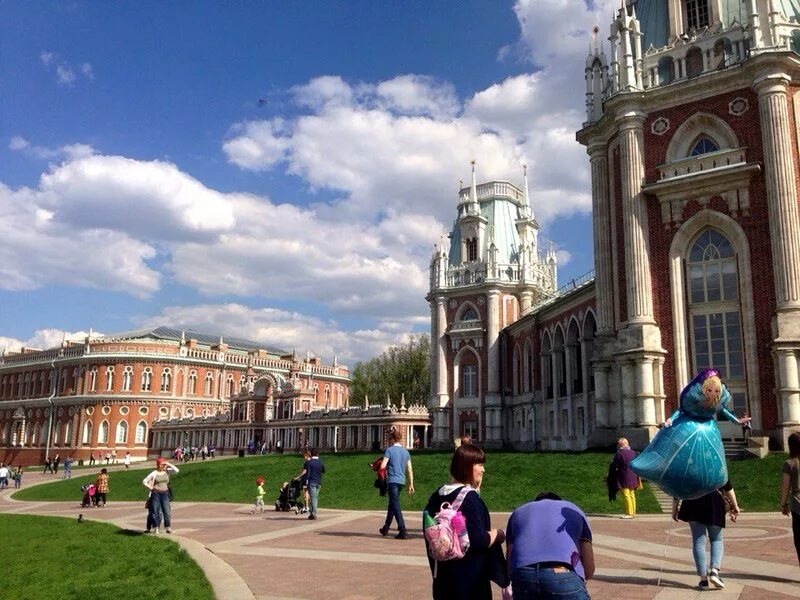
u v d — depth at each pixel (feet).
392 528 59.00
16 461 359.05
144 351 330.75
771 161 101.14
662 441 31.42
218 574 37.83
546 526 18.39
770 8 106.42
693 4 120.47
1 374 393.70
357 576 36.76
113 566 44.73
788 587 31.89
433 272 228.02
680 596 30.32
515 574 17.90
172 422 317.01
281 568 39.88
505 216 232.12
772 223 99.86
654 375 106.22
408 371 324.80
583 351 149.59
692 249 108.88
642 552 42.86
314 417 255.70
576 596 17.16
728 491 33.45
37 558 52.44
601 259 122.01
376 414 230.89
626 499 63.05
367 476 105.09
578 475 86.69
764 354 99.55
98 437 323.98
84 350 343.87
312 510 69.46
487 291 215.10
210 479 132.36
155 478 61.31
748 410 99.91
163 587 35.55
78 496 137.90
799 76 104.42
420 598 31.27
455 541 18.34
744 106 106.42
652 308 108.78
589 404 146.20
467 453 20.27
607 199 123.85
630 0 132.67
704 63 112.68
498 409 205.05
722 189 105.81
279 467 135.23
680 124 111.75
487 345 211.82
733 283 104.58
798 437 33.30
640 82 117.39
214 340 396.37
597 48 134.72
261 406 288.10
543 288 229.25
